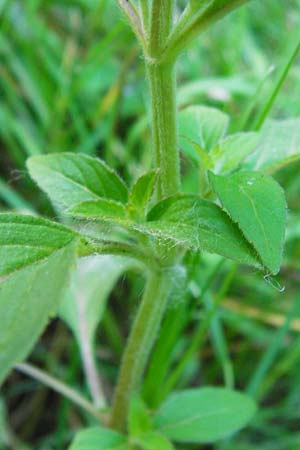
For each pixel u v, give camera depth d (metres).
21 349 0.13
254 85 0.34
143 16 0.16
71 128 0.33
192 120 0.20
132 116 0.35
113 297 0.30
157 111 0.17
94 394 0.23
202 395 0.21
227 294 0.30
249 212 0.15
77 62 0.36
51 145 0.33
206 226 0.15
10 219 0.15
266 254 0.15
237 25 0.37
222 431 0.20
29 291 0.14
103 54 0.35
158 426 0.21
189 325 0.29
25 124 0.34
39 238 0.15
